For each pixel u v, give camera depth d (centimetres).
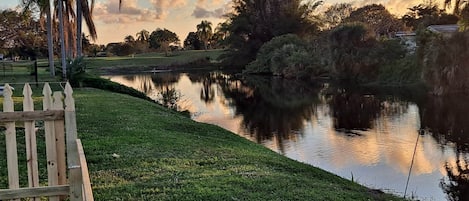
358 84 3278
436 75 2477
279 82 3756
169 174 590
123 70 5741
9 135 362
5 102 357
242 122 1780
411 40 3525
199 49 9306
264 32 5272
